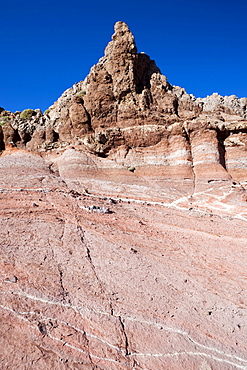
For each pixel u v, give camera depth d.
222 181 29.83
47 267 8.02
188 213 19.83
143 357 5.26
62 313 6.11
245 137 35.00
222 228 16.02
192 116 39.09
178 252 10.91
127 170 31.39
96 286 7.44
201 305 7.19
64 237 10.73
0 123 40.28
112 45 41.34
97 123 36.59
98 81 38.31
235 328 6.41
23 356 4.80
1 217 12.24
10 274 7.27
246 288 8.38
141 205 21.28
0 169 26.88
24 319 5.71
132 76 38.25
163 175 31.70
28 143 37.44
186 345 5.69
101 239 11.13
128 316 6.35
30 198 17.08
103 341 5.50
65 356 4.98
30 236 10.30
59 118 39.34
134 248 10.66
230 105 48.25
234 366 5.34
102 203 18.84
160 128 34.25
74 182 26.36
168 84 44.06
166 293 7.57
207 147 33.03
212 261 10.31
